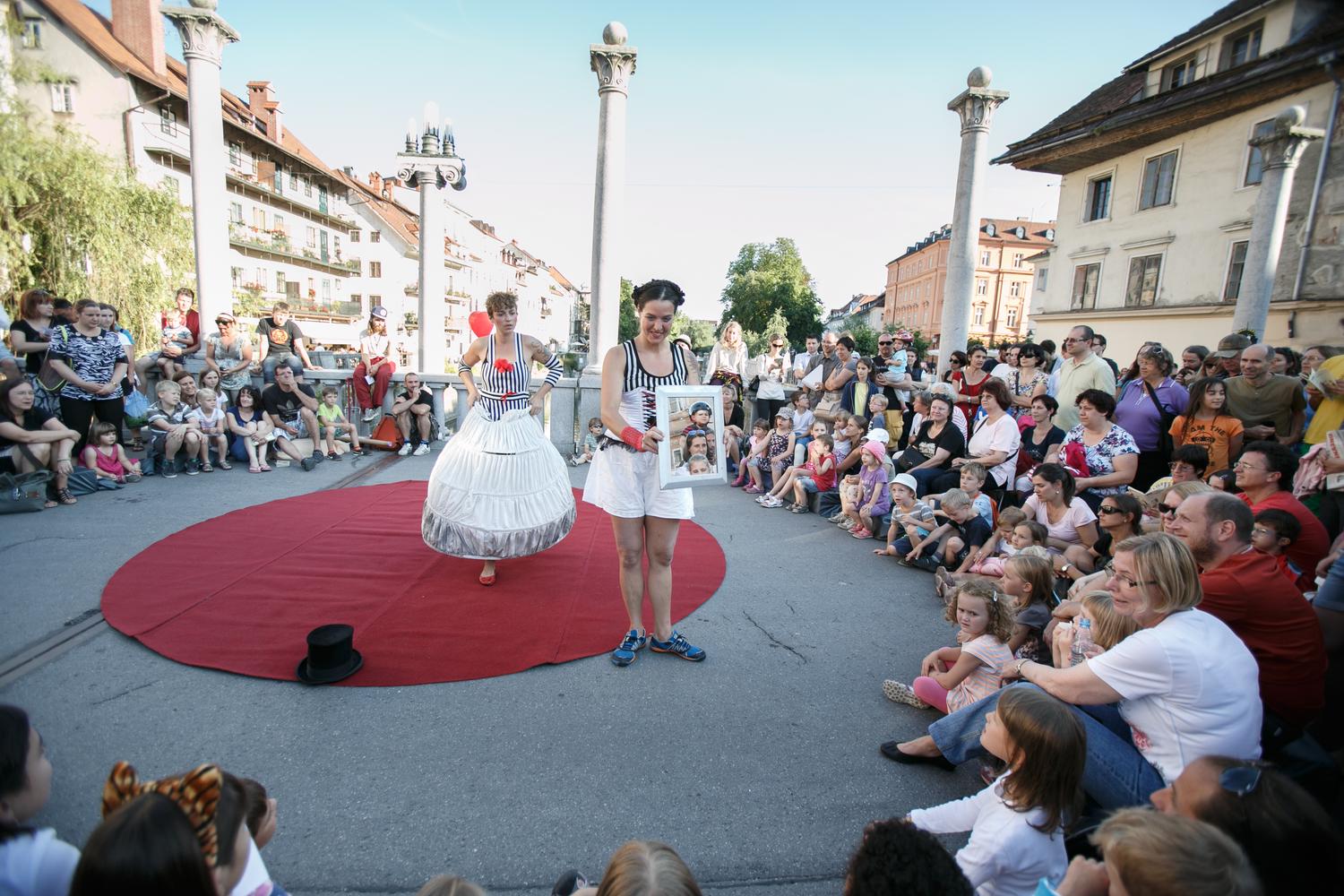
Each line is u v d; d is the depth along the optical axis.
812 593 4.75
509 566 4.92
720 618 4.27
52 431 5.90
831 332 8.86
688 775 2.74
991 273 52.97
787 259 59.81
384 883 2.14
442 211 10.03
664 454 3.24
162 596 4.12
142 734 2.83
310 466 7.81
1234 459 4.79
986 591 3.02
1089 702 2.33
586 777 2.70
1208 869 1.26
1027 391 6.81
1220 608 2.56
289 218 34.38
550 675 3.46
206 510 6.03
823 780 2.75
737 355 9.26
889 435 7.53
